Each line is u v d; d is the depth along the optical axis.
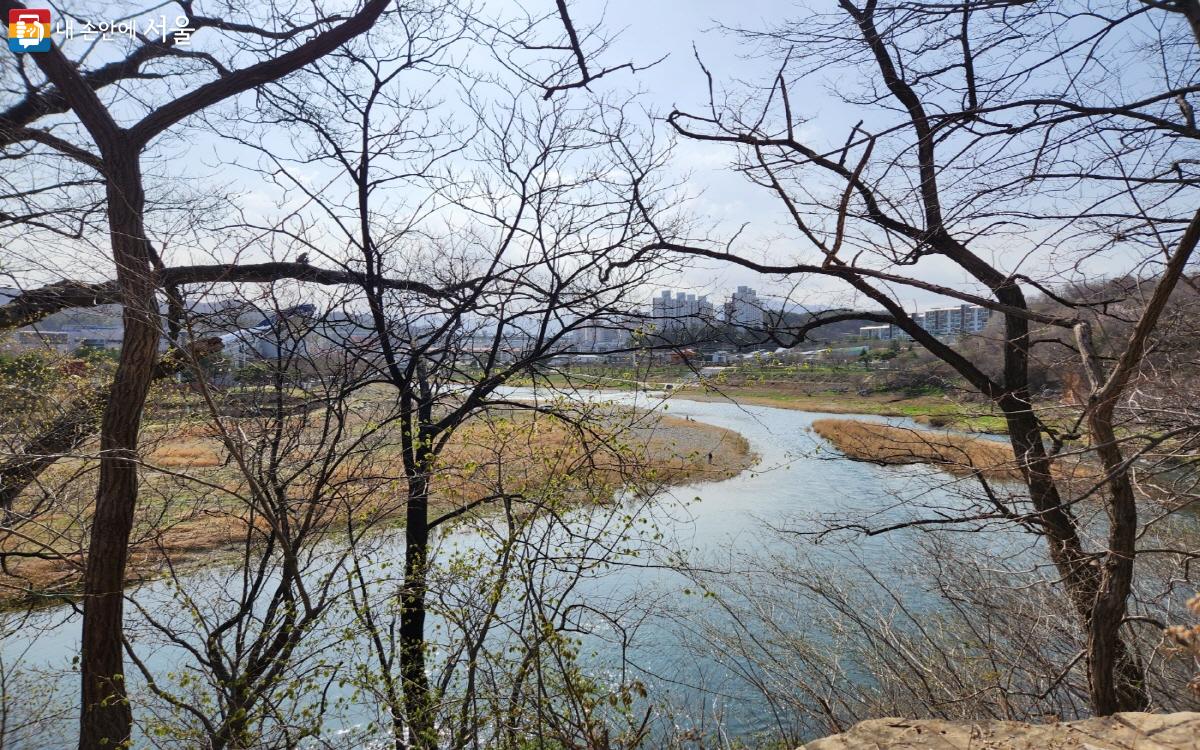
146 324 4.79
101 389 6.01
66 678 7.91
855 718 6.00
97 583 5.00
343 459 5.34
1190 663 5.13
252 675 4.63
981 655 5.70
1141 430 4.05
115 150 5.17
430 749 4.51
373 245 5.92
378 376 5.94
